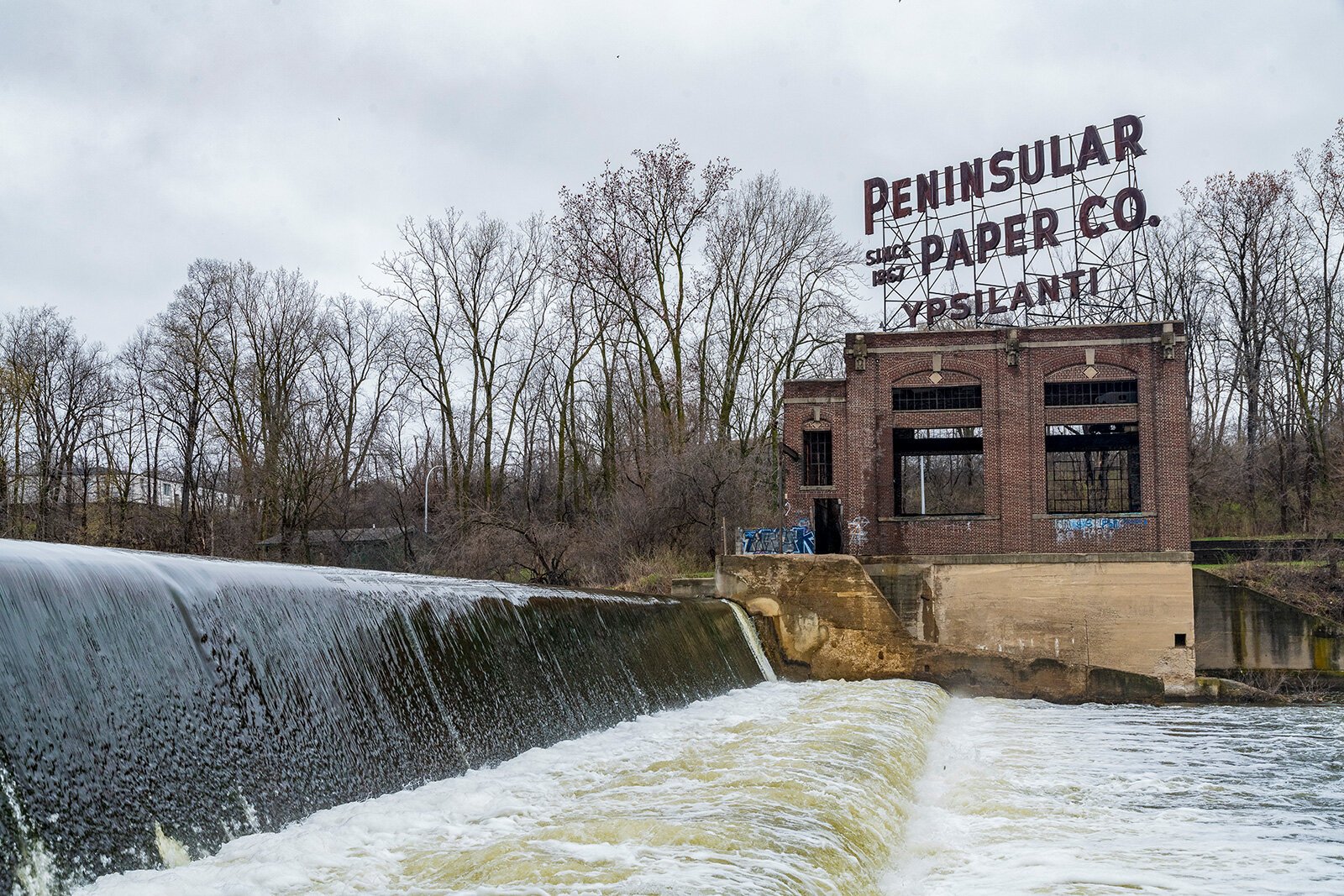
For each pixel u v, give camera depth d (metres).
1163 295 65.94
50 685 9.80
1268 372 62.97
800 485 41.66
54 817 9.21
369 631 15.30
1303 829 16.31
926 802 17.52
